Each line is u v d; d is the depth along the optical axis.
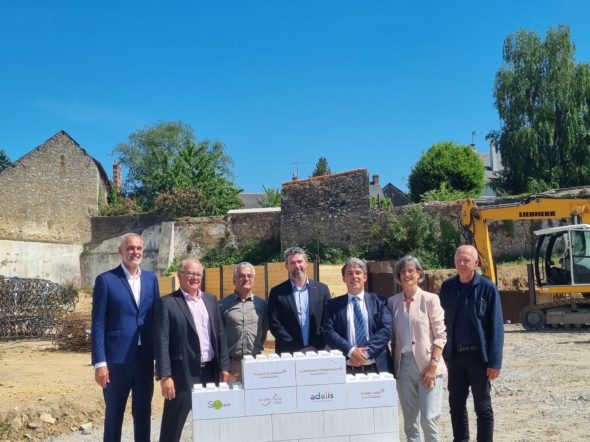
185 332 5.51
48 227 36.25
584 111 33.34
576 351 12.60
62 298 18.86
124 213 36.88
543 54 33.78
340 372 4.80
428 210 26.91
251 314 6.41
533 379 9.92
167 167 41.34
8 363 12.80
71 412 8.18
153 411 8.60
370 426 4.80
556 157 33.06
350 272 5.51
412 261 5.50
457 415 5.66
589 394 8.71
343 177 28.53
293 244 29.19
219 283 20.53
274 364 4.73
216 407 4.65
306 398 4.75
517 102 33.94
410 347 5.42
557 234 16.83
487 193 48.69
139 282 5.87
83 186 38.22
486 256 17.89
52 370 11.67
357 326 5.44
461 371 5.61
